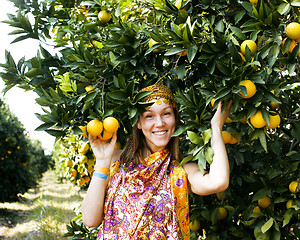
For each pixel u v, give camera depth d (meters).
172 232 1.54
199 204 2.32
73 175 3.31
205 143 1.48
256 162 2.35
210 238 2.22
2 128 9.40
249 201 2.39
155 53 1.88
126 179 1.67
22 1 2.17
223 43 1.54
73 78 1.80
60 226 6.26
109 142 1.73
